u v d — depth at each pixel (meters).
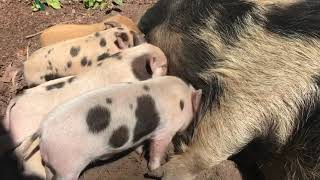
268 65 0.77
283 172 0.82
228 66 0.78
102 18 1.05
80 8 1.06
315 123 0.76
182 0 0.82
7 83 0.90
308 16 0.78
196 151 0.80
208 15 0.79
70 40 0.88
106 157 0.76
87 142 0.71
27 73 0.88
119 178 0.80
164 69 0.83
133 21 1.02
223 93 0.79
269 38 0.77
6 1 1.02
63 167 0.71
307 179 0.79
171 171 0.80
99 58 0.87
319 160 0.77
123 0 1.08
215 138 0.79
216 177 0.81
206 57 0.79
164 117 0.77
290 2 0.79
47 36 0.95
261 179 0.83
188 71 0.81
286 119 0.77
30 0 1.03
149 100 0.75
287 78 0.76
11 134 0.76
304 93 0.76
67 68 0.87
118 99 0.73
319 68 0.76
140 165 0.81
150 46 0.83
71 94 0.79
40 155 0.74
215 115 0.79
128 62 0.81
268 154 0.81
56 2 1.04
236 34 0.78
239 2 0.79
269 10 0.78
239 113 0.77
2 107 0.87
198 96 0.79
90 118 0.71
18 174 0.77
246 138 0.78
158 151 0.79
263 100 0.77
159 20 0.85
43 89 0.78
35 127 0.76
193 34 0.79
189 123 0.81
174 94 0.78
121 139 0.74
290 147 0.79
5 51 0.95
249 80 0.77
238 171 0.82
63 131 0.70
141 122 0.75
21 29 0.99
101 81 0.80
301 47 0.77
